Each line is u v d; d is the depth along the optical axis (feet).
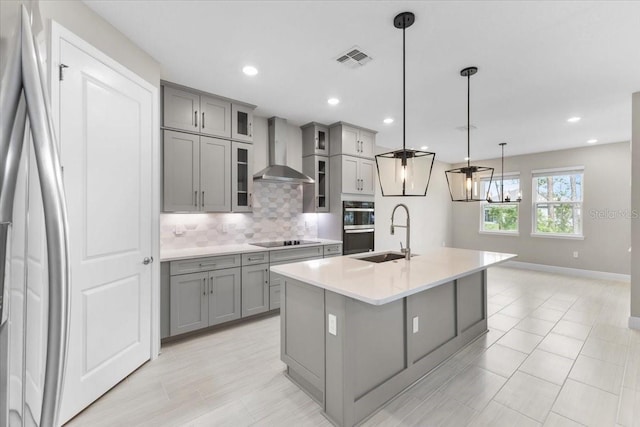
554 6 6.03
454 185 24.95
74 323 5.91
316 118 13.33
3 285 1.90
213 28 6.88
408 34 7.02
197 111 10.25
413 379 7.18
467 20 6.49
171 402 6.45
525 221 20.62
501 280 17.22
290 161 14.12
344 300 5.65
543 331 10.15
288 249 11.89
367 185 14.94
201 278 9.69
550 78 9.23
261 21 6.61
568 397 6.58
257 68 8.73
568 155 18.78
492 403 6.41
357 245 14.47
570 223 18.92
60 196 2.13
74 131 5.82
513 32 6.91
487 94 10.49
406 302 7.04
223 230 12.11
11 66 1.97
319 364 6.32
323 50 7.77
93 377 6.33
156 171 8.25
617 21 6.46
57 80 5.46
